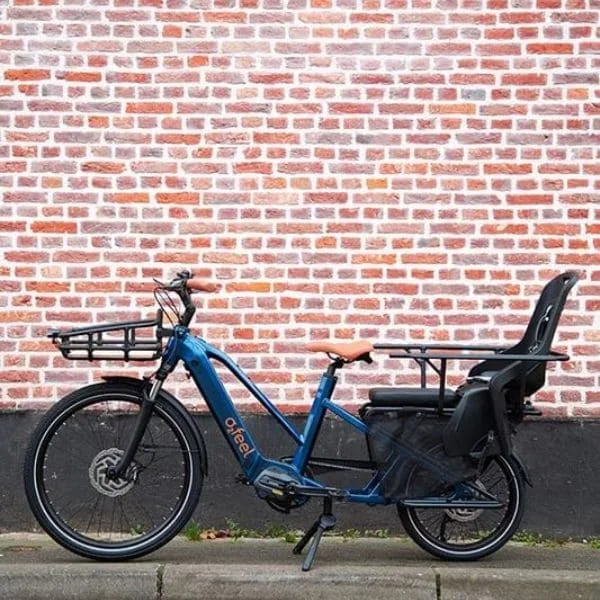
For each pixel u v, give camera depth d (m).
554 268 7.61
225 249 7.62
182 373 7.61
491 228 7.61
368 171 7.62
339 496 6.88
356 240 7.62
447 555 7.04
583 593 6.68
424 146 7.62
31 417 7.59
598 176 7.61
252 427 7.58
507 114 7.62
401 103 7.62
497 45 7.62
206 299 7.62
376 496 6.92
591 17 7.60
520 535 7.59
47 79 7.61
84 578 6.69
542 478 7.60
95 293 7.61
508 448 6.81
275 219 7.62
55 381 7.59
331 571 6.72
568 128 7.62
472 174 7.61
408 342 7.61
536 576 6.71
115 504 7.38
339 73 7.62
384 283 7.61
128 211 7.61
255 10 7.62
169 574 6.70
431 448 6.91
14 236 7.59
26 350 7.59
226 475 7.61
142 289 7.61
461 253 7.62
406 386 7.61
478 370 7.22
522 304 7.61
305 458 6.93
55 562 6.93
